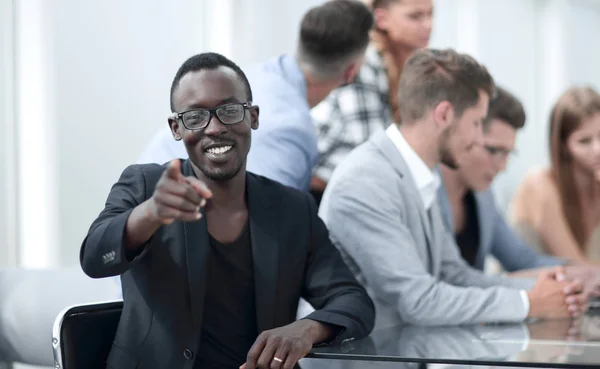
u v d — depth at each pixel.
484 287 2.72
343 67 2.88
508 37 6.37
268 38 4.20
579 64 7.18
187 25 3.86
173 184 1.57
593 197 4.07
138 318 1.84
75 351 1.80
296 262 1.95
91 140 3.39
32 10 3.18
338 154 3.62
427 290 2.28
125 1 3.52
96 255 1.71
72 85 3.30
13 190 3.19
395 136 2.54
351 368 1.81
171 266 1.83
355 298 1.96
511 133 3.27
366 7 2.92
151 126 3.67
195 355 1.82
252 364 1.73
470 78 2.51
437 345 1.85
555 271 2.44
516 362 1.65
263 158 2.66
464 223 3.28
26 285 2.59
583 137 4.02
